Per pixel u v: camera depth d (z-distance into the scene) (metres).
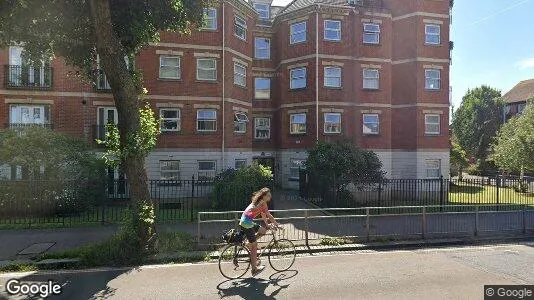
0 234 10.37
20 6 8.92
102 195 14.68
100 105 19.11
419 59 22.80
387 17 23.36
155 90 19.28
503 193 20.84
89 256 8.02
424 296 6.21
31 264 7.80
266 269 7.77
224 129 20.30
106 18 8.60
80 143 14.95
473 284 6.84
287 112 23.72
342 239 10.05
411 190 20.22
